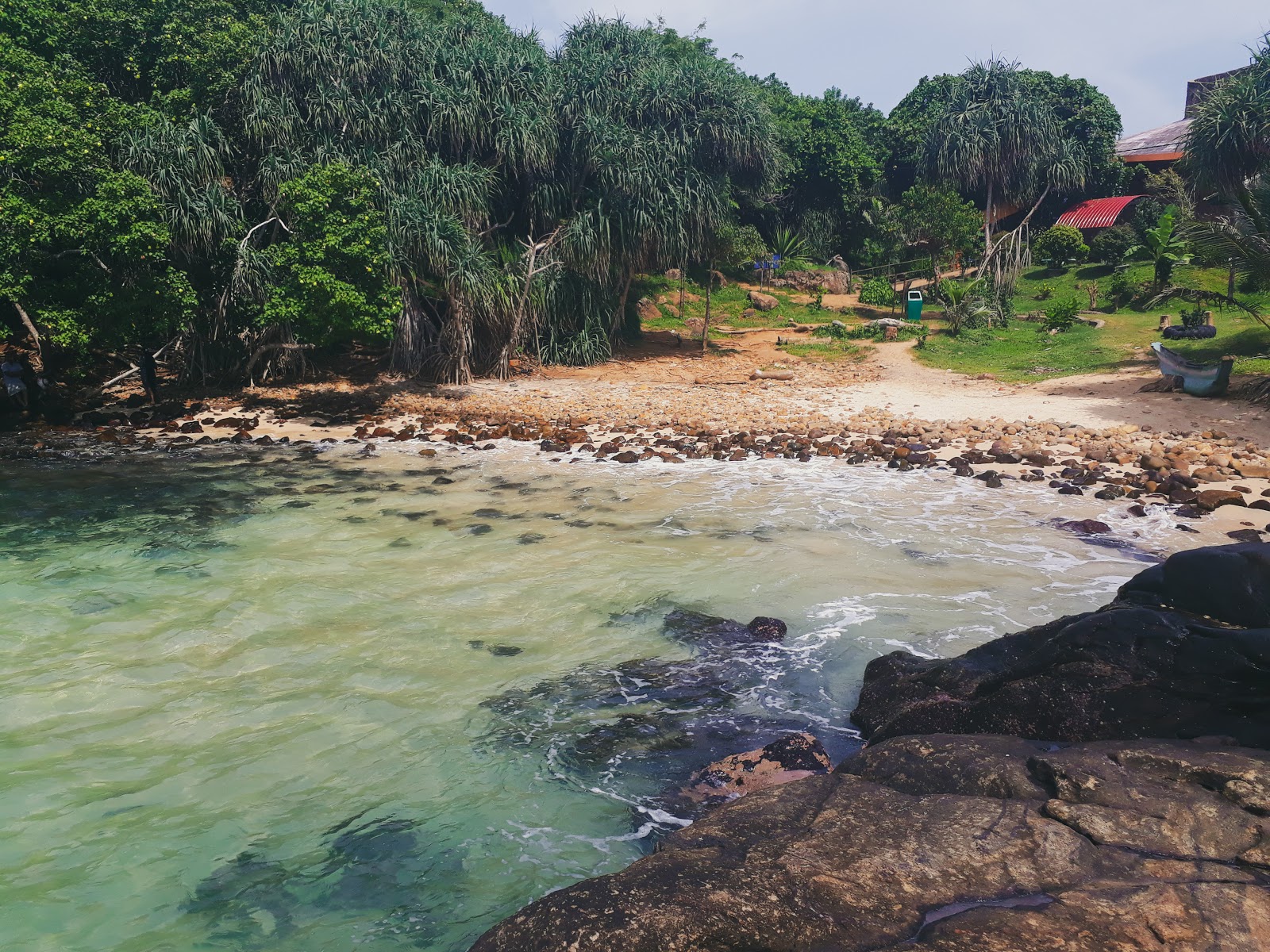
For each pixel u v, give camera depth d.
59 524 12.30
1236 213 20.72
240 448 17.92
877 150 53.12
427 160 26.22
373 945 4.41
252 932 4.53
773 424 19.50
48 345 24.36
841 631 8.30
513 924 3.59
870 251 46.81
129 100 24.77
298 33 24.36
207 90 23.69
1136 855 3.68
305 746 6.47
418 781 5.97
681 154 29.66
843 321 37.16
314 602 9.35
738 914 3.44
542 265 28.52
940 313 38.38
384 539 11.52
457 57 27.02
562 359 29.69
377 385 25.42
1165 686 5.12
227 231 22.36
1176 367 20.55
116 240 18.31
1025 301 40.22
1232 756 4.28
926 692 6.30
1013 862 3.69
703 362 30.44
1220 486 13.02
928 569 9.91
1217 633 5.14
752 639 8.16
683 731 6.57
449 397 23.81
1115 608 5.76
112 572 10.31
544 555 10.78
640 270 31.12
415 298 27.05
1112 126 49.09
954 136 40.06
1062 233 43.75
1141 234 42.25
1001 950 3.14
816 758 5.79
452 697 7.22
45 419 20.92
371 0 26.48
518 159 27.16
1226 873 3.51
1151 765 4.32
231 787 5.93
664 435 18.59
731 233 31.91
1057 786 4.22
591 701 7.11
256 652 8.14
